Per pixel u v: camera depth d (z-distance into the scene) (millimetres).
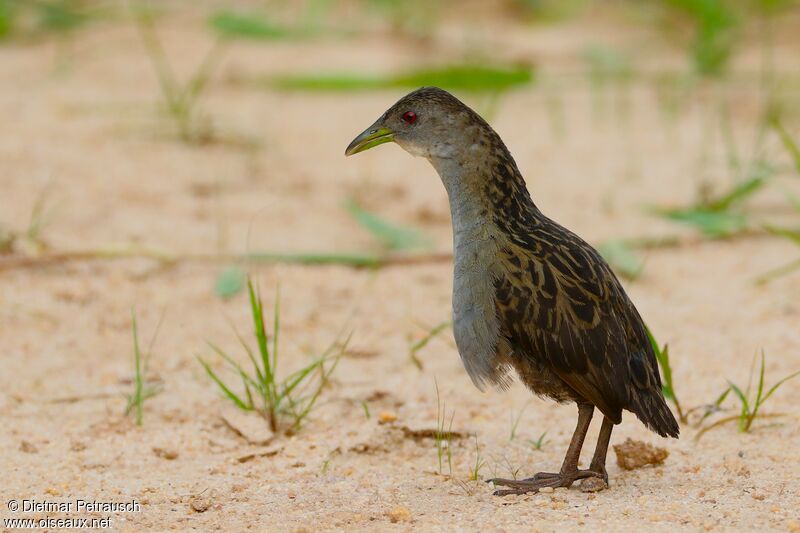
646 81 21141
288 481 8992
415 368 11250
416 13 24328
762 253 14078
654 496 8500
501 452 9570
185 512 8328
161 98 19016
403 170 16828
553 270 8711
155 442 9727
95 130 17312
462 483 8930
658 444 9625
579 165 17000
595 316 8555
